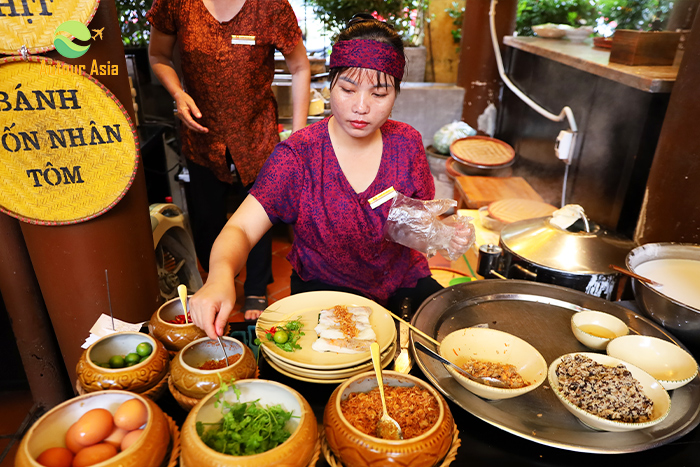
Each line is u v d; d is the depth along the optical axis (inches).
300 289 62.4
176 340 42.6
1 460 65.7
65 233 52.6
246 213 54.0
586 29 157.5
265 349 44.0
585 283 59.1
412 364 45.3
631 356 44.4
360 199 56.5
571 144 119.3
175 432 34.0
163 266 83.0
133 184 56.6
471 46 175.5
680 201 75.1
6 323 74.6
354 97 48.6
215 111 89.5
